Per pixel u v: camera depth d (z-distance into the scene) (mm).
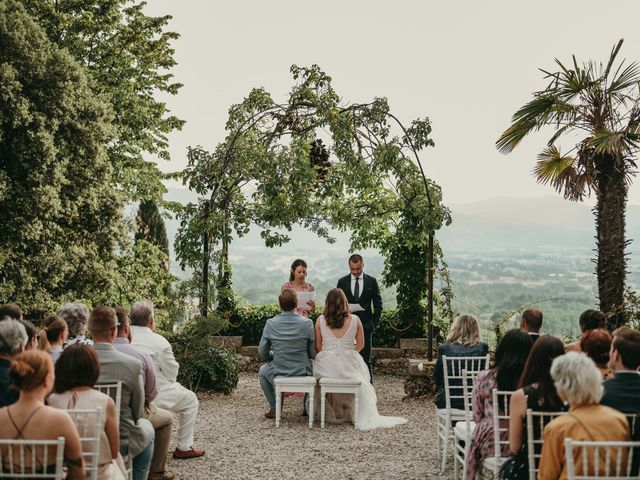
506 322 11023
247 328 12984
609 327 9883
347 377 8180
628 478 3479
